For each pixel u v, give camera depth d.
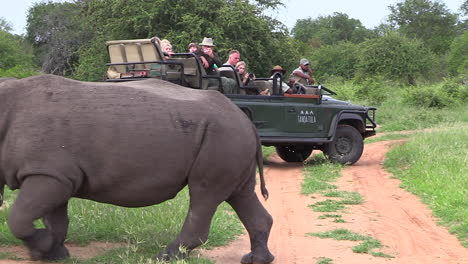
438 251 7.84
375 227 9.09
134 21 30.75
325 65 63.47
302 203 10.74
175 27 31.09
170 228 7.86
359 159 16.27
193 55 12.32
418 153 14.86
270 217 6.90
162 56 12.12
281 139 14.15
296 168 14.91
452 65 59.28
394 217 9.76
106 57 32.19
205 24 30.33
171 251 6.43
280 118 14.10
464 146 15.56
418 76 46.34
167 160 6.20
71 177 5.96
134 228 7.77
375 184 12.66
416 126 24.22
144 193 6.24
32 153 5.88
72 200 8.72
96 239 7.53
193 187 6.37
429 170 12.87
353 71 60.84
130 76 12.41
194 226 6.42
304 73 16.86
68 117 6.00
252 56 32.16
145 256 6.75
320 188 11.99
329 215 9.77
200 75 12.45
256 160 6.83
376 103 31.00
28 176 5.92
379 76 39.72
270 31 32.84
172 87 6.66
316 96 14.66
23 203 5.89
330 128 14.91
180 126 6.25
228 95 13.27
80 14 36.50
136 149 6.10
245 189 6.72
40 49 62.59
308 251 7.64
